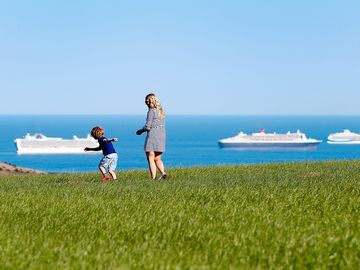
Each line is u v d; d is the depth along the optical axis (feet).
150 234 38.14
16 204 53.11
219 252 32.37
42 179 99.09
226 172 99.35
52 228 41.81
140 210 48.14
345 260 29.91
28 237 37.24
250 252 32.32
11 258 31.07
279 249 32.78
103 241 35.88
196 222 41.06
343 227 38.73
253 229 37.81
